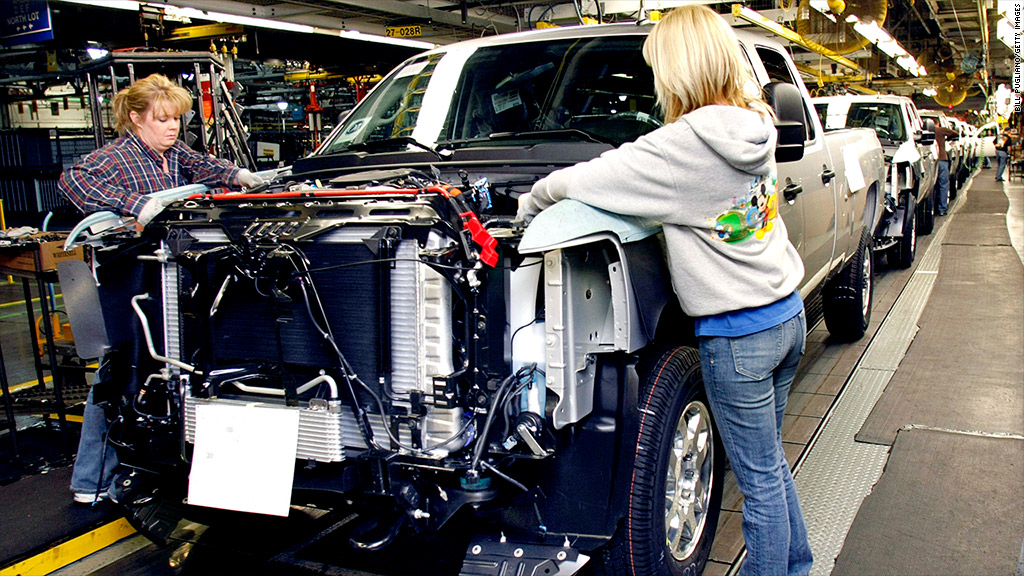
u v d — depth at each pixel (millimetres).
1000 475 3816
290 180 3404
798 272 2488
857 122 10469
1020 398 4918
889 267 9891
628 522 2520
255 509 2438
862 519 3420
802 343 2455
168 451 2764
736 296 2250
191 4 9695
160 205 2830
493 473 2377
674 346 2805
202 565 3291
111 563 3334
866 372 5520
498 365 2346
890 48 15633
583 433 2438
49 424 4793
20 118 26359
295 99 23859
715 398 2414
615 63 3574
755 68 3846
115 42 11547
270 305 2480
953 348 6094
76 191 3350
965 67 21859
